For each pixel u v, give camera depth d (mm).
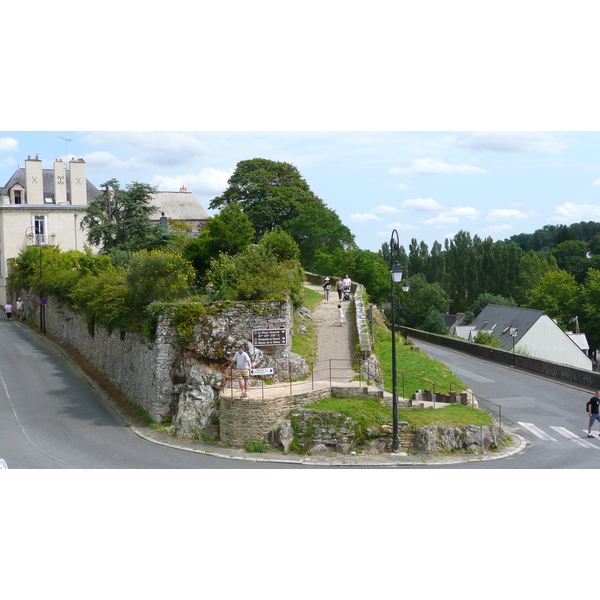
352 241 67250
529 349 64500
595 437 26156
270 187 68438
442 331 83312
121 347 32125
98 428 26422
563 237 127312
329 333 32688
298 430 23125
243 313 27266
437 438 23219
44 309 49375
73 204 63062
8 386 32656
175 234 49812
